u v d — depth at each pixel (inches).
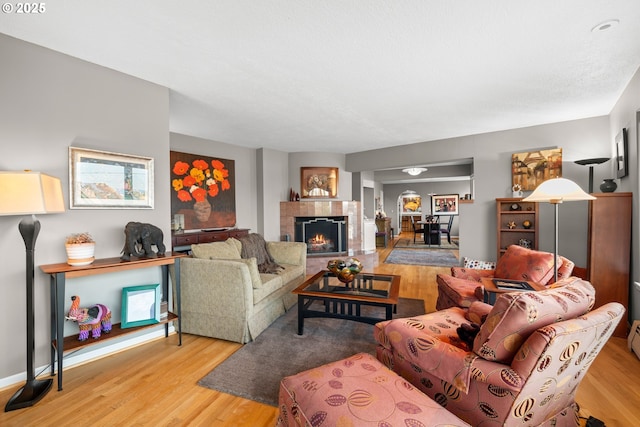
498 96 116.6
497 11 65.6
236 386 73.7
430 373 54.3
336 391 47.1
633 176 104.1
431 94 114.0
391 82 103.0
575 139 146.4
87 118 87.0
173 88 107.5
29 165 76.7
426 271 210.1
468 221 175.3
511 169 163.8
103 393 71.1
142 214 99.5
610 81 103.7
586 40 77.4
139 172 97.8
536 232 149.1
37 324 78.0
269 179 215.3
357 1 61.8
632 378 76.4
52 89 80.4
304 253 153.2
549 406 49.7
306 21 68.7
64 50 81.0
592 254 109.5
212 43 78.0
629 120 105.8
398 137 182.9
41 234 78.7
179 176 169.2
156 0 60.6
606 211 107.4
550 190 87.9
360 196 245.8
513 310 44.4
